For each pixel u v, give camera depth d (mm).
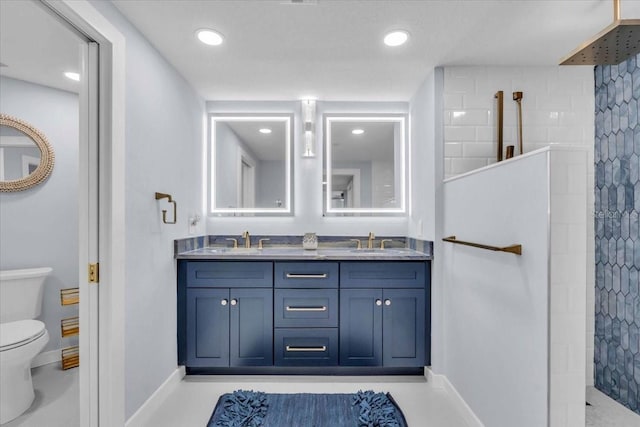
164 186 1904
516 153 2045
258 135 2707
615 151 1884
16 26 1630
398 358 2102
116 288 1416
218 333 2104
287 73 2146
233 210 2682
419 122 2377
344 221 2686
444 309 2025
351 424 1659
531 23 1603
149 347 1725
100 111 1392
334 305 2107
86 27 1274
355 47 1820
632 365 1752
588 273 1999
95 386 1384
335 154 2701
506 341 1364
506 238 1364
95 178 1393
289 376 2154
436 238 2047
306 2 1435
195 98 2424
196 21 1564
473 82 2059
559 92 2068
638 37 1165
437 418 1721
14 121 2230
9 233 2221
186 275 2102
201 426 1640
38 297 2230
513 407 1313
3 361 1618
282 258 2094
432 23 1601
